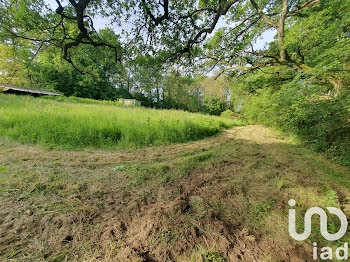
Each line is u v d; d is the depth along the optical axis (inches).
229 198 92.1
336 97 156.6
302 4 180.9
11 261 47.9
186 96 1270.9
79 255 51.8
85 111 298.2
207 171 129.8
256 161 157.2
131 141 186.9
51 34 161.2
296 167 144.3
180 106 1387.8
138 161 139.6
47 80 841.5
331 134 183.3
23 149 138.0
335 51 140.9
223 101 978.1
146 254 54.3
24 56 211.8
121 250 54.6
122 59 188.4
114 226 65.0
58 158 129.0
